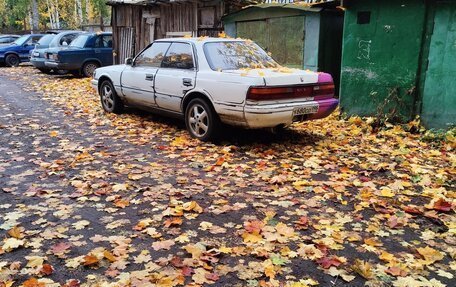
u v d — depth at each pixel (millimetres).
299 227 3805
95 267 3123
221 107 6336
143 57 8180
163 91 7461
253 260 3250
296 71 6652
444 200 4320
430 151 6496
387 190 4684
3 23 45250
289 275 3051
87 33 17078
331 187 4859
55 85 14297
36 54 17500
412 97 7715
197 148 6465
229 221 3945
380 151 6441
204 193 4648
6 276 2973
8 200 4406
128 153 6254
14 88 13805
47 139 7055
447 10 7078
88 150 6367
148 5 14703
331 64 10375
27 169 5434
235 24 11953
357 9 8250
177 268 3119
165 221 3896
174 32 14273
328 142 6891
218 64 6773
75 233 3674
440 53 7262
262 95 5887
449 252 3402
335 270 3111
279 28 10781
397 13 7684
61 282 2926
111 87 9016
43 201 4391
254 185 4906
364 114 8461
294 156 6125
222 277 3018
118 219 3967
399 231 3785
